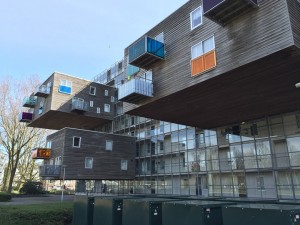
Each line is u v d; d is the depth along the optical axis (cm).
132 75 1745
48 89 3073
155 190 2714
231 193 1961
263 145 1806
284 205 598
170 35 1474
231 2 1038
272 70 1110
